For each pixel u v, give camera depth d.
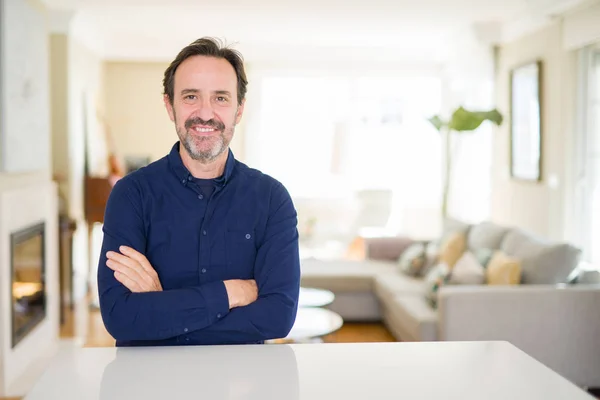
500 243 4.78
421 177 9.38
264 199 1.62
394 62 9.06
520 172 6.27
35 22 4.49
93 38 7.52
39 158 4.61
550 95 5.62
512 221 6.51
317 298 4.74
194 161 1.56
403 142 9.34
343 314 5.48
